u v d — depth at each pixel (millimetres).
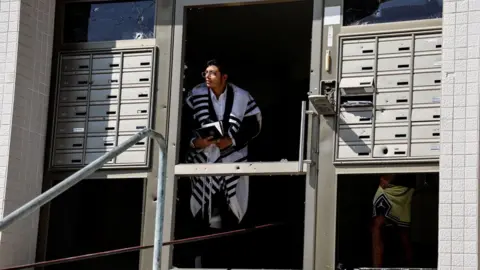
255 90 8516
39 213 6355
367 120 5875
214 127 6691
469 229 5168
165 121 6285
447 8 5488
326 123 5961
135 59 6426
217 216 7059
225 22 7770
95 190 7590
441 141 5324
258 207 7953
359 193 7418
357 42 5996
